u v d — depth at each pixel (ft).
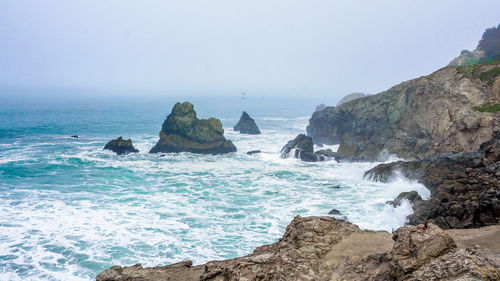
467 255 32.58
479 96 160.15
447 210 94.22
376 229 93.30
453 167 121.49
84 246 83.30
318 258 47.73
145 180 143.13
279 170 161.68
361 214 103.30
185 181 142.00
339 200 116.78
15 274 71.20
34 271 72.43
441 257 34.06
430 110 173.88
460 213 91.86
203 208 110.11
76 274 71.61
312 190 129.39
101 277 48.21
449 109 165.58
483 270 30.83
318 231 54.29
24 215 101.91
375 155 178.50
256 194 124.88
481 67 175.11
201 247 83.46
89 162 174.29
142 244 84.74
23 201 114.11
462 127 151.33
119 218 100.73
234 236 89.61
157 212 106.01
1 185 132.26
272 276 43.01
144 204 113.19
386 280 38.65
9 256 78.18
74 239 86.89
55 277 70.38
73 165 167.32
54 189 128.47
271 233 91.61
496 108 147.64
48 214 102.89
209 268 45.65
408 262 36.50
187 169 163.43
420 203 99.66
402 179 129.49
